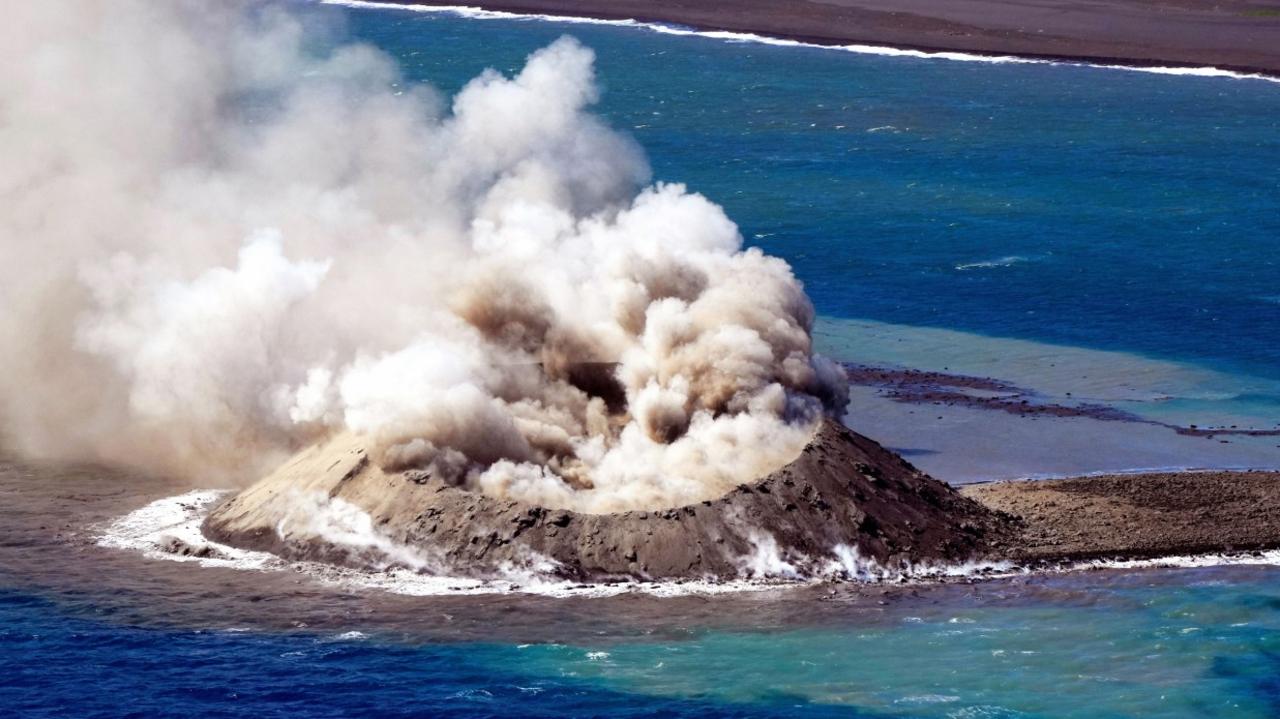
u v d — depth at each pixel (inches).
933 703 6668.3
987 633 7293.3
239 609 7327.8
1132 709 6673.2
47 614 7249.0
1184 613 7564.0
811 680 6815.9
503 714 6491.1
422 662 6889.8
